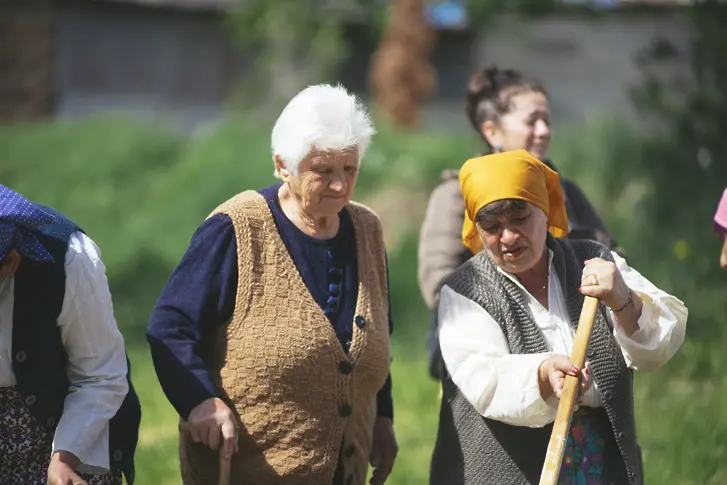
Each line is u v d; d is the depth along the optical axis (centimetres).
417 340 2977
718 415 1644
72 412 970
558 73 5128
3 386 964
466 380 1002
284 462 1032
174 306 1032
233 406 1034
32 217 945
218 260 1036
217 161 3972
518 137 1342
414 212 3569
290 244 1059
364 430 1083
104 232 3759
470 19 5288
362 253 1097
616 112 4069
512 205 989
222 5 5594
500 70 1402
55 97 5394
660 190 2297
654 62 2406
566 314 1034
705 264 2108
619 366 1023
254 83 5369
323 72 5288
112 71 5503
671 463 1548
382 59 5166
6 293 954
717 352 1838
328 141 1005
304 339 1029
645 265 2269
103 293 992
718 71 2280
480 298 1026
